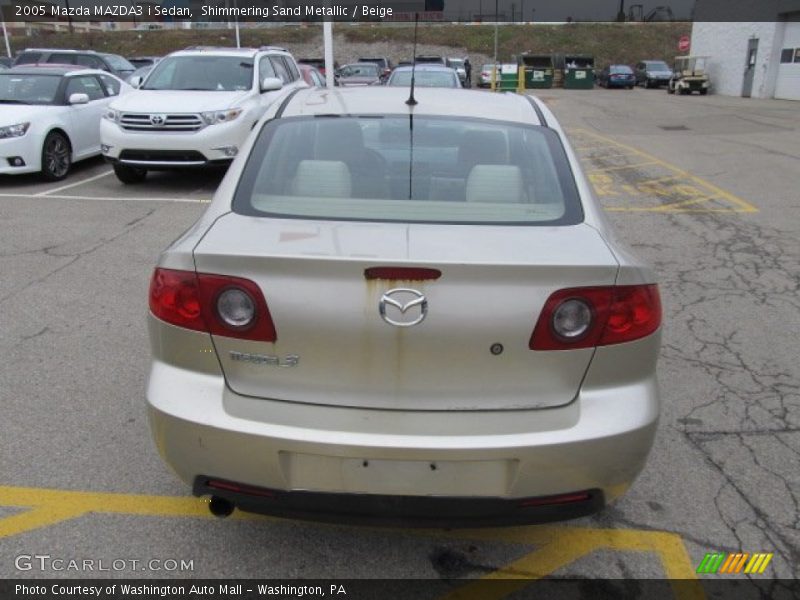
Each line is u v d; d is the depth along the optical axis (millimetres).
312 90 3629
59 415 3576
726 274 5953
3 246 6508
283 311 2162
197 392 2252
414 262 2084
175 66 10039
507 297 2137
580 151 13469
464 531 2812
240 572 2570
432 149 2947
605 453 2195
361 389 2199
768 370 4180
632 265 2262
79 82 10773
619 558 2670
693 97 31453
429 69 14742
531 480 2178
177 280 2262
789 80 29312
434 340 2139
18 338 4492
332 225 2471
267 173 2803
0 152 9156
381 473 2182
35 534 2729
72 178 10109
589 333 2197
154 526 2789
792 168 11336
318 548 2699
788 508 2943
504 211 2639
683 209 8453
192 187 9484
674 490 3051
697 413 3676
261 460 2191
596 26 54812
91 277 5672
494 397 2201
